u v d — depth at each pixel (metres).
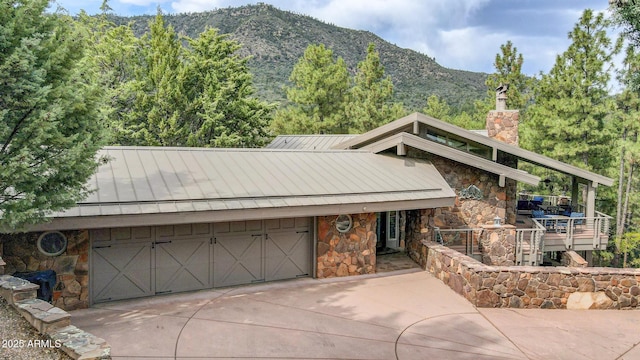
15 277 7.20
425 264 11.92
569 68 22.59
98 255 8.93
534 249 13.77
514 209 15.70
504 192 14.63
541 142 24.23
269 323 8.12
